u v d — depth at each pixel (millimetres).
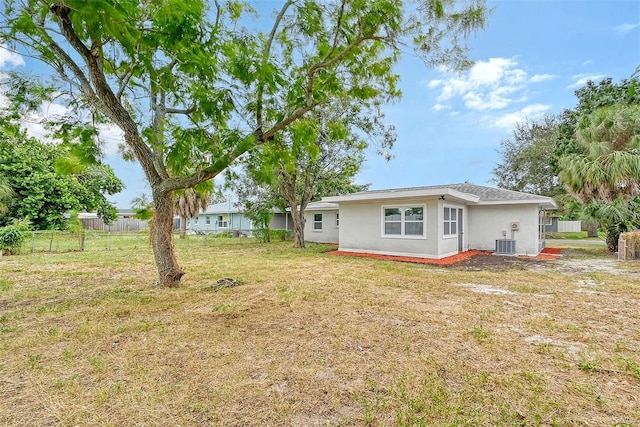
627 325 3811
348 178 15703
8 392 2340
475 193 13164
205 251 13047
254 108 5711
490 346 3197
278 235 19609
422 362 2852
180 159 5246
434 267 8523
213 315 4188
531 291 5590
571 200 13617
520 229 11648
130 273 7656
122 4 3090
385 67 5418
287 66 5676
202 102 4992
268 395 2326
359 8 4461
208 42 4328
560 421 2047
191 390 2381
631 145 8336
